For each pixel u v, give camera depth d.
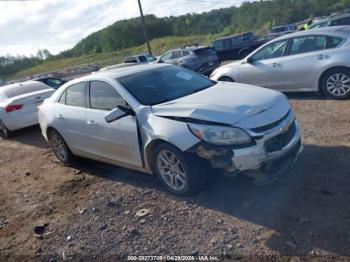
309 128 5.72
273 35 26.03
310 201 3.55
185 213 3.75
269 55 8.07
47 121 5.81
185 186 3.93
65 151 5.84
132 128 4.24
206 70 16.23
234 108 3.72
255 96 4.04
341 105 6.70
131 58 24.61
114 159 4.77
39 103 9.28
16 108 8.99
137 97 4.36
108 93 4.66
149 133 4.00
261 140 3.52
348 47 6.82
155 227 3.61
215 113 3.68
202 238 3.29
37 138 8.88
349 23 15.84
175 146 3.80
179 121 3.81
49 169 6.12
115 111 4.18
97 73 5.15
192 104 3.95
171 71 5.07
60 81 15.10
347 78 6.85
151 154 4.18
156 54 48.00
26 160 7.05
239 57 22.16
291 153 3.91
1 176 6.28
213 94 4.25
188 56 16.06
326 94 7.24
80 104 5.16
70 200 4.63
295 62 7.48
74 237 3.72
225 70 8.82
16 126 9.09
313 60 7.21
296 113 6.71
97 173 5.43
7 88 9.97
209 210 3.72
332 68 6.98
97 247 3.47
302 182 3.95
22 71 74.06
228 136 3.53
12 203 4.93
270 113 3.74
